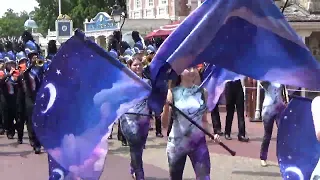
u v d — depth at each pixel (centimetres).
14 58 1295
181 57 480
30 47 1211
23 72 1064
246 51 508
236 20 499
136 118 688
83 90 488
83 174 484
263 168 861
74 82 488
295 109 501
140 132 688
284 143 506
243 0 495
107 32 3164
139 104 682
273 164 890
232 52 507
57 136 483
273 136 1162
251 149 1043
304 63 502
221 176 808
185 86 553
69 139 484
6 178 835
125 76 493
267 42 507
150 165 906
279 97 820
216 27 488
